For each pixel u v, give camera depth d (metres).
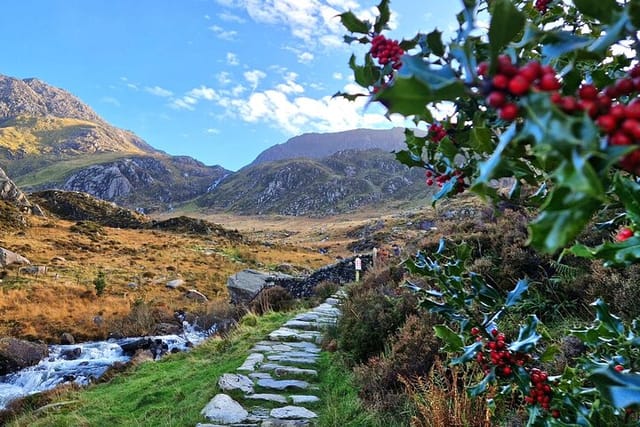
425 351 4.21
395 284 6.91
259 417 4.39
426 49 1.03
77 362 11.84
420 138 1.31
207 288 21.70
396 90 0.58
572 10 1.55
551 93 0.58
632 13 0.68
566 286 4.14
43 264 22.34
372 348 5.44
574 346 3.09
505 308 1.63
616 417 1.37
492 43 0.62
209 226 43.25
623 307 3.40
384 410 3.97
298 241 57.75
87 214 44.41
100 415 5.46
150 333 14.50
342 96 1.07
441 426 3.09
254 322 9.61
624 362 1.43
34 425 5.62
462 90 0.61
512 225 6.04
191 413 4.69
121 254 27.83
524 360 1.52
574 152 0.52
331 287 13.06
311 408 4.63
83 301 17.25
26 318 15.00
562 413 1.43
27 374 10.98
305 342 7.25
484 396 3.09
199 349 8.37
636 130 0.53
